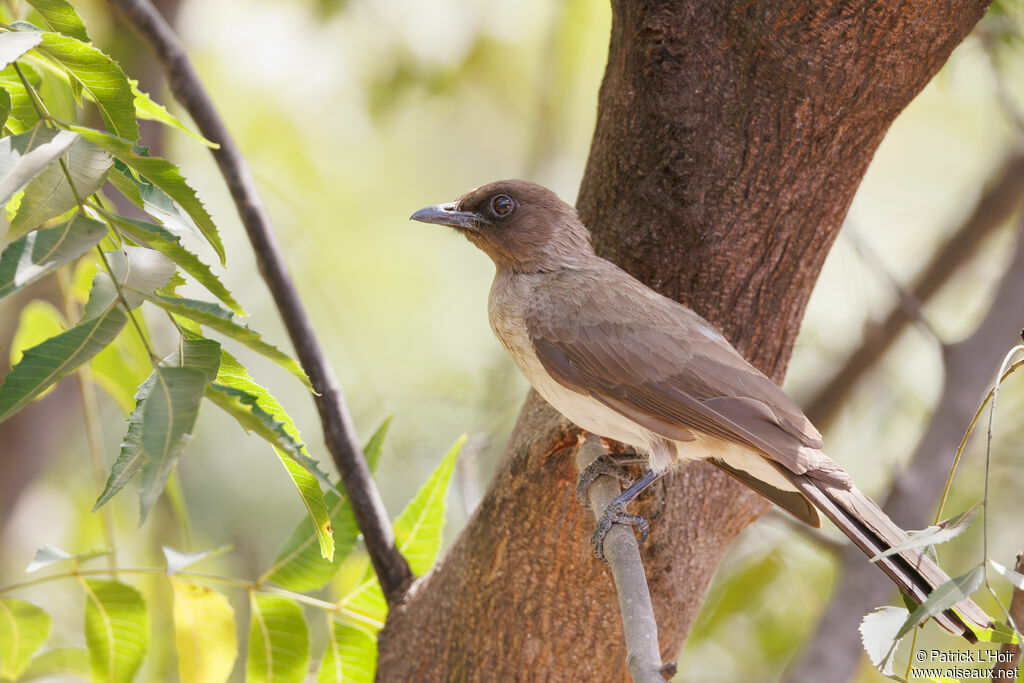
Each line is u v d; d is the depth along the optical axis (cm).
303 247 1706
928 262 1536
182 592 834
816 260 824
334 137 1752
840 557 1261
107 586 807
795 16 733
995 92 1436
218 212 1714
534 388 909
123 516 1561
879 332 1453
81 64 623
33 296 1292
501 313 966
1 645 813
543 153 1702
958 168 1945
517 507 806
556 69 1670
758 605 1458
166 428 476
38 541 1672
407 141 1834
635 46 794
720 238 805
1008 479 1397
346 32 1606
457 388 1560
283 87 1653
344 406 936
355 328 1706
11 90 676
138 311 697
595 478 784
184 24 1566
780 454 788
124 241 605
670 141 792
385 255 1798
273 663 847
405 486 1587
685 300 834
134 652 814
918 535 580
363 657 887
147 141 1421
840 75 741
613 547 710
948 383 1278
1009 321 1272
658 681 583
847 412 1588
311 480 597
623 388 838
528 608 802
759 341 850
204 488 1711
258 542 1725
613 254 845
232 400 504
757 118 770
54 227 520
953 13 719
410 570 902
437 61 1592
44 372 493
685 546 838
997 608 1272
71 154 553
